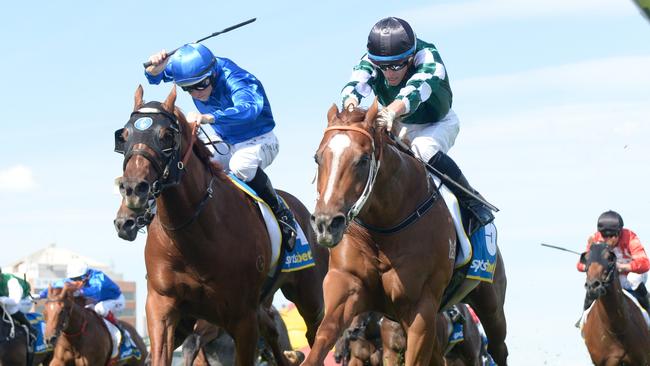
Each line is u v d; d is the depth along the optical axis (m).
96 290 20.95
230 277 9.98
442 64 10.20
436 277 9.21
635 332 16.78
